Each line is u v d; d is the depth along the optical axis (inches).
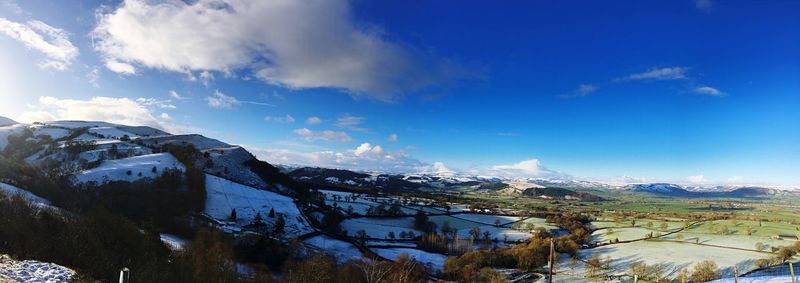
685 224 7623.0
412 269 3782.0
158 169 6284.5
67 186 4547.2
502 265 4872.0
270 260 3681.1
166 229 4138.8
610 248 5625.0
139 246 2185.0
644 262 4682.6
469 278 4156.0
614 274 4392.2
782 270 4227.4
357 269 3398.1
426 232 6599.4
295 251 3998.5
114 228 2294.5
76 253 1616.6
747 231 6520.7
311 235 5639.8
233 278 2450.8
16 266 1193.4
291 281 2923.2
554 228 7539.4
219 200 6151.6
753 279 3806.6
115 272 1558.8
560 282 4101.9
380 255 4975.4
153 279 1728.6
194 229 4239.7
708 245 5649.6
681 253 5167.3
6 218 1784.0
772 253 5039.4
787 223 7677.2
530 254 4827.8
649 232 6815.9
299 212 6668.3
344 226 6806.1
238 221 5492.1
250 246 3814.0
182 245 3029.0
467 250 5364.2
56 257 1497.3
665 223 7583.7
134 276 1628.9
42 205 2662.4
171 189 5629.9
